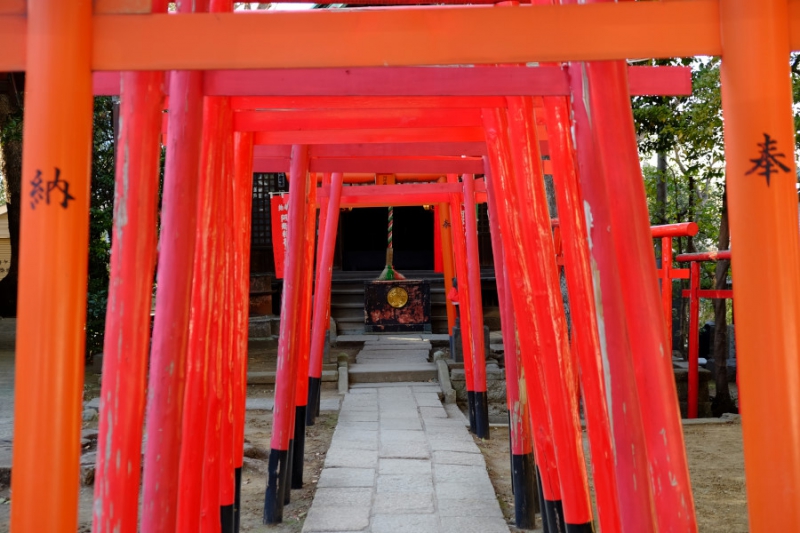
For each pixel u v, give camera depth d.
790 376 1.54
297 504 5.08
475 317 6.97
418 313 12.17
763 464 1.54
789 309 1.54
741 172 1.59
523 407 4.68
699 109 8.68
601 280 1.98
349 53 1.73
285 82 2.30
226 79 2.30
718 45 1.67
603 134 1.86
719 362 9.43
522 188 2.77
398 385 9.05
